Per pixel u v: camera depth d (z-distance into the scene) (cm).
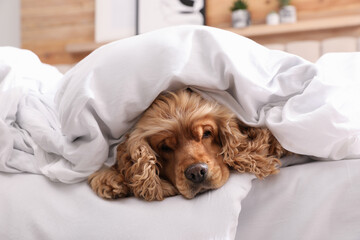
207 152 78
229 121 80
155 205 74
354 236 71
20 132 89
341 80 85
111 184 76
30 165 84
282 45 252
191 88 83
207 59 80
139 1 292
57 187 80
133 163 79
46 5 314
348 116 73
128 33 295
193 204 73
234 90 82
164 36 81
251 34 260
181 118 78
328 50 239
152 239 69
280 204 75
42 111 92
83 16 308
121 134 84
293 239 73
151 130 78
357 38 238
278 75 81
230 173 78
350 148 77
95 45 293
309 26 248
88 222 73
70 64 310
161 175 82
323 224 73
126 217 72
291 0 261
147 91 78
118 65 79
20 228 75
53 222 74
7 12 324
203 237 68
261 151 78
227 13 278
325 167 76
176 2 286
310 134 73
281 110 79
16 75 101
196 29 82
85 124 75
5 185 81
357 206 72
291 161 82
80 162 77
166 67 77
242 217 76
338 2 252
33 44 318
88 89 76
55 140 83
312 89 75
